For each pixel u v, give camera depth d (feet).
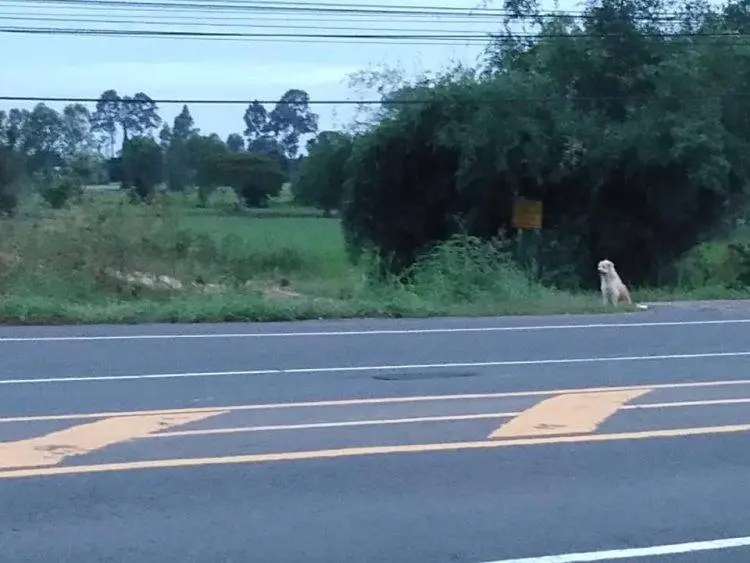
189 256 81.97
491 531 22.66
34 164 165.27
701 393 38.22
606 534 22.62
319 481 25.99
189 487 25.30
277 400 36.11
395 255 108.58
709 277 111.14
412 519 23.34
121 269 74.90
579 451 29.30
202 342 51.26
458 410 34.50
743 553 21.65
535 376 41.93
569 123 101.30
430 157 105.29
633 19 107.14
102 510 23.53
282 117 317.42
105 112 261.44
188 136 255.29
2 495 24.40
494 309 67.87
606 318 65.51
